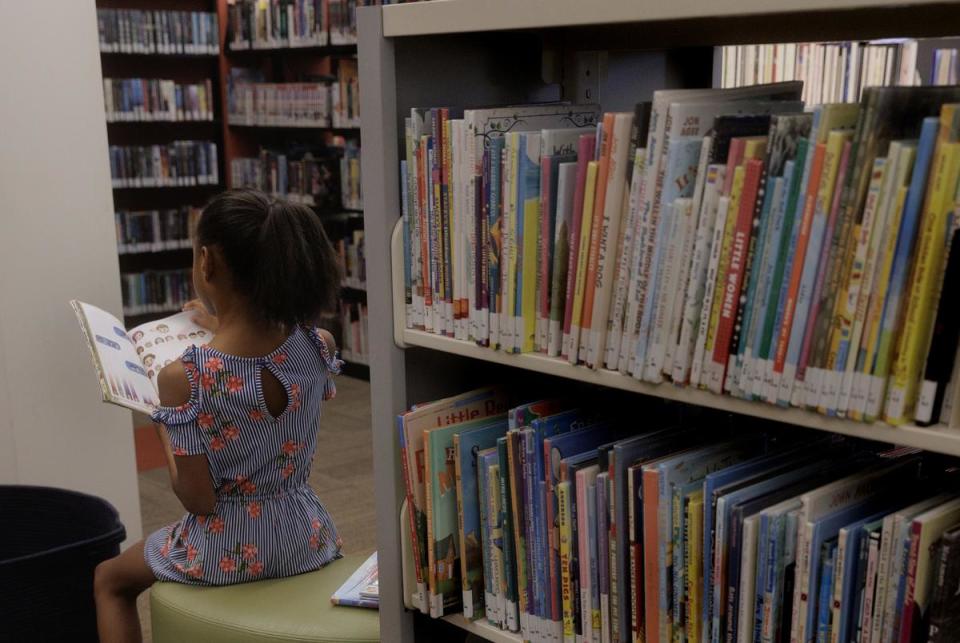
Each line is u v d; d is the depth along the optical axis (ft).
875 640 3.26
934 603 3.09
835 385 3.14
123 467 9.51
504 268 4.17
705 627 3.69
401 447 4.80
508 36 5.07
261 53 19.94
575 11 3.76
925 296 2.94
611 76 5.51
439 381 5.08
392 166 4.69
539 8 3.89
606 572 4.06
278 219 6.03
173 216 20.38
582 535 4.09
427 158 4.45
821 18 3.77
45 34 8.53
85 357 9.12
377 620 5.84
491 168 4.13
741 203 3.28
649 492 3.79
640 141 3.58
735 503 3.54
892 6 3.13
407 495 4.87
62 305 8.95
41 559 6.82
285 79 20.42
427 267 4.60
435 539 4.72
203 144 20.35
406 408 4.97
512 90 5.17
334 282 6.36
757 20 3.89
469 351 4.44
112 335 6.76
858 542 3.29
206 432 6.20
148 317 20.74
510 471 4.38
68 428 9.13
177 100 19.90
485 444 4.70
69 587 7.02
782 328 3.24
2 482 8.86
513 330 4.19
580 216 3.87
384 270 4.78
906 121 3.02
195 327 7.25
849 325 3.08
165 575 6.48
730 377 3.41
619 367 3.81
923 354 3.01
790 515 3.40
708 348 3.47
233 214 6.00
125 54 19.83
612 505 3.96
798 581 3.38
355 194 18.28
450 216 4.43
